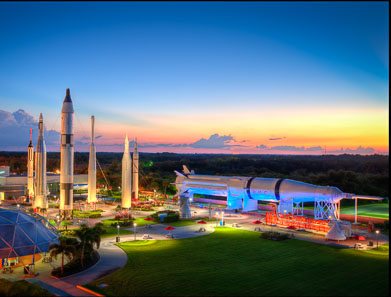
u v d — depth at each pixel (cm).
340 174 15200
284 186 8738
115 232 7338
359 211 10244
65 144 8725
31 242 5209
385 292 4069
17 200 11912
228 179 10325
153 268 4891
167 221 8475
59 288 4159
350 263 5131
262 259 5344
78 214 9375
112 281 4375
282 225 7869
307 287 4219
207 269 4859
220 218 8931
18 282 4328
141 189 15200
